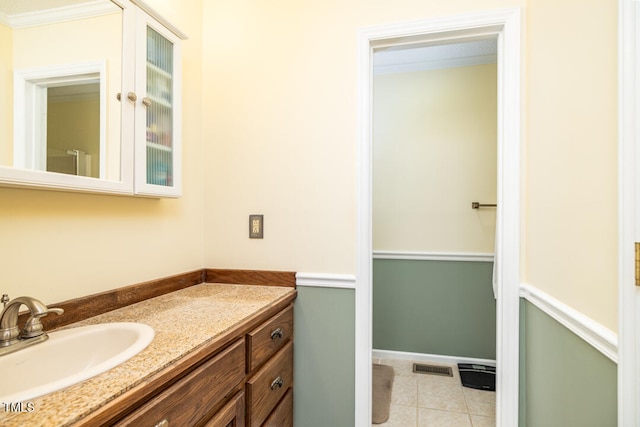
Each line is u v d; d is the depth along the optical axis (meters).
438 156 2.41
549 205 1.02
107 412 0.50
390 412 1.77
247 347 0.97
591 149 0.78
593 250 0.77
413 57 2.32
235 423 0.89
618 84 0.64
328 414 1.38
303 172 1.42
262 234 1.46
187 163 1.43
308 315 1.40
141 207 1.18
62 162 0.84
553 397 0.99
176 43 1.22
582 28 0.83
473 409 1.80
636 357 0.61
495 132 2.32
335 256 1.38
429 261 2.41
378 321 2.50
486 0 1.25
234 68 1.50
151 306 1.09
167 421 0.63
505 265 1.25
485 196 2.33
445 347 2.40
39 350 0.71
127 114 1.00
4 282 0.77
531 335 1.17
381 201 2.50
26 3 0.79
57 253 0.89
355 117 1.36
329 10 1.39
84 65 0.91
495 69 2.32
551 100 1.01
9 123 0.74
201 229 1.53
